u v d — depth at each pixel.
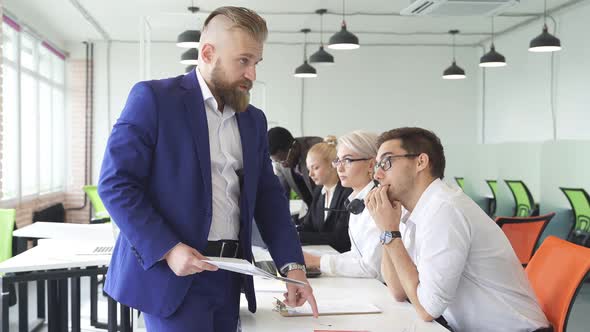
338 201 3.39
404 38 10.20
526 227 3.75
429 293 1.73
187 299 1.50
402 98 10.71
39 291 4.32
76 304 3.32
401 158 1.89
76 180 9.89
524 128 9.27
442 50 10.76
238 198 1.62
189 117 1.49
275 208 1.78
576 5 7.67
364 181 2.84
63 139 9.85
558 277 2.00
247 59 1.47
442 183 1.90
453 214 1.78
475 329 1.85
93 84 10.00
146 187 1.48
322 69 10.52
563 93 8.16
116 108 10.02
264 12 8.32
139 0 7.56
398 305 1.95
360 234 2.56
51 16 8.21
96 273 2.77
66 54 9.90
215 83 1.50
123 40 9.95
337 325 1.69
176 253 1.39
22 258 2.80
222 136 1.58
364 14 8.45
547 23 8.50
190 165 1.48
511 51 9.70
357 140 2.82
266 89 10.41
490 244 1.81
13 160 7.25
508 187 7.93
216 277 1.56
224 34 1.46
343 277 2.46
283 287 2.14
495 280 1.82
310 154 3.49
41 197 8.38
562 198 6.70
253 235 1.87
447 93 10.80
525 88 9.22
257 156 1.67
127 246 1.51
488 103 10.52
